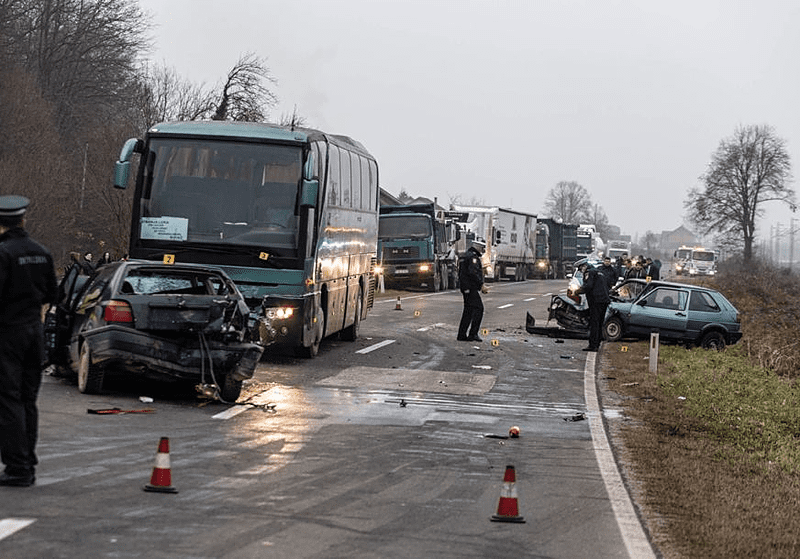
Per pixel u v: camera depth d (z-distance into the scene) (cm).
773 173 11750
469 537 810
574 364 2311
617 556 786
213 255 1912
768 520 965
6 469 862
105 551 686
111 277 1430
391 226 5194
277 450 1138
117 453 1039
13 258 838
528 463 1172
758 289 5941
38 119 5344
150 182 1928
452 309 3916
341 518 841
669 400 1828
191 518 800
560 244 8831
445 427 1394
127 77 6303
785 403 1994
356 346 2445
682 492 1055
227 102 5538
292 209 1931
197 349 1401
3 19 5619
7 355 845
